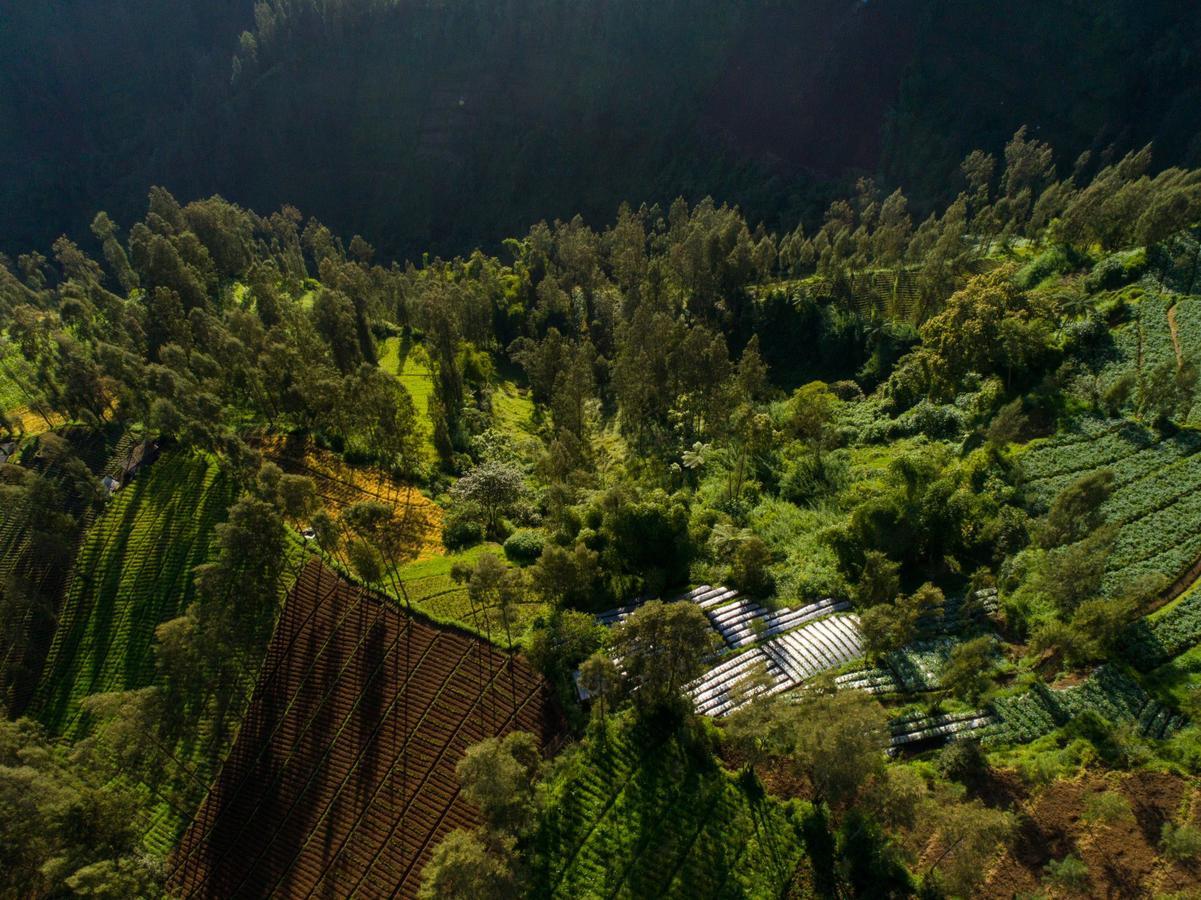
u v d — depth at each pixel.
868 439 79.19
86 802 38.75
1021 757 39.69
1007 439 61.97
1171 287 76.88
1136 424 61.72
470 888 31.92
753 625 51.50
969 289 77.94
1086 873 33.72
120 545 65.69
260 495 61.41
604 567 56.50
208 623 52.34
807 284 114.06
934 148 175.00
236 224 141.12
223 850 44.75
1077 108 166.12
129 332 90.38
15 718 55.03
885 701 44.81
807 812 38.97
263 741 49.22
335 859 42.47
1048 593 47.53
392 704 48.88
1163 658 43.78
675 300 121.75
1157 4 158.62
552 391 97.19
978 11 176.88
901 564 53.34
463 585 56.19
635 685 45.09
